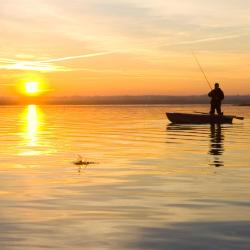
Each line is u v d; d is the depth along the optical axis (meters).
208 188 11.39
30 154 18.64
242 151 19.67
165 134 29.83
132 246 6.85
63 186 11.58
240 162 16.19
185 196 10.41
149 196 10.41
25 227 7.80
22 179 12.59
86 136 28.52
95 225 7.96
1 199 10.03
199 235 7.40
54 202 9.73
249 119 52.88
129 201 9.88
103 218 8.44
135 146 22.02
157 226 7.93
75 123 45.81
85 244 6.92
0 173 13.66
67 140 25.52
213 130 33.38
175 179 12.70
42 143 23.66
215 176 13.22
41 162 16.17
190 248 6.77
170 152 19.38
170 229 7.75
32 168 14.70
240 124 41.09
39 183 11.99
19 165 15.39
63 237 7.25
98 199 10.05
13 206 9.35
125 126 39.44
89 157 17.67
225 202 9.82
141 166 15.23
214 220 8.34
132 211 8.98
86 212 8.88
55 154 18.66
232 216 8.62
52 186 11.57
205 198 10.20
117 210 9.05
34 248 6.72
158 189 11.26
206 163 15.95
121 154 18.67
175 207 9.34
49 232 7.51
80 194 10.59
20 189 11.17
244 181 12.38
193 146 21.86
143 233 7.51
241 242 7.04
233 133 30.36
